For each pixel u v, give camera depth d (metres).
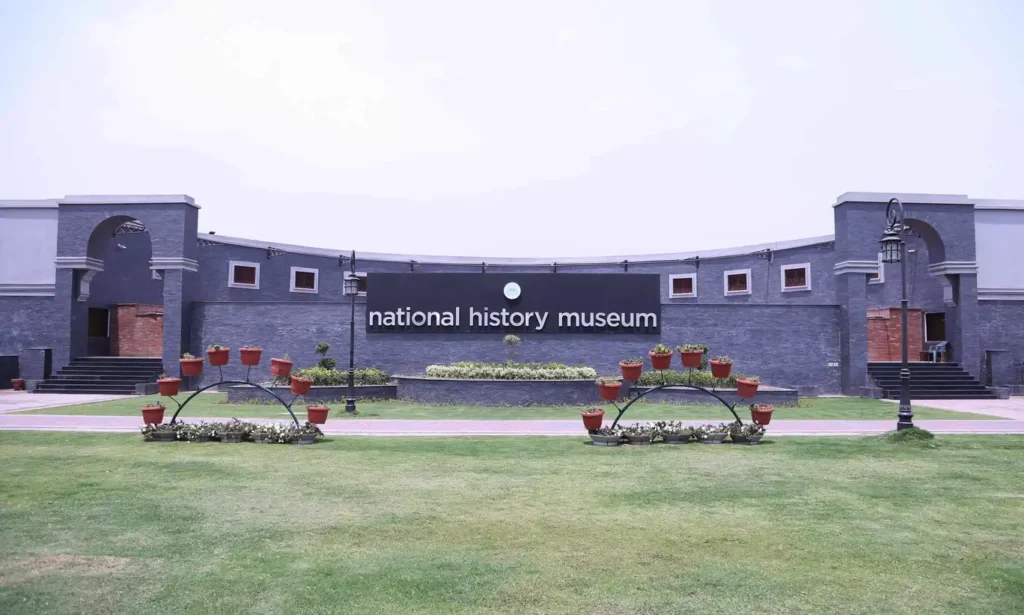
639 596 6.47
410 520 8.98
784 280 35.31
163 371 28.73
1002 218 31.98
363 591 6.55
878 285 34.75
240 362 29.03
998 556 7.65
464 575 6.99
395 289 28.59
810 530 8.59
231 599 6.36
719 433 15.20
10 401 24.84
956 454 13.90
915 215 29.06
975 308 29.16
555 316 28.30
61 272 29.72
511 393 23.61
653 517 9.16
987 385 29.38
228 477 11.56
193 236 30.20
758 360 28.61
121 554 7.60
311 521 8.93
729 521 8.98
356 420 19.75
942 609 6.23
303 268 37.72
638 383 25.66
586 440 15.72
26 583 6.73
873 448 14.52
